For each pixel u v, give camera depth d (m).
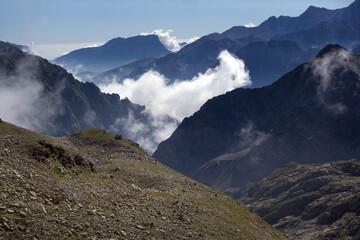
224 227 56.41
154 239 40.44
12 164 44.69
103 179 57.97
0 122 63.28
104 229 38.28
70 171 53.69
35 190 40.06
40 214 35.62
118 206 47.03
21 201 36.31
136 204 50.81
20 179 40.72
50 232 33.38
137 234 40.16
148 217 46.97
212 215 60.91
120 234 38.53
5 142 53.25
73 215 38.59
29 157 51.06
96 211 41.91
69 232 34.56
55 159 54.50
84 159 59.88
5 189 37.00
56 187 43.50
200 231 49.09
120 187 57.22
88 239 35.06
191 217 54.12
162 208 53.25
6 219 31.98
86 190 48.22
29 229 32.47
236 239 53.09
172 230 45.16
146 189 65.06
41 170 47.75
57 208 38.69
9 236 30.41
